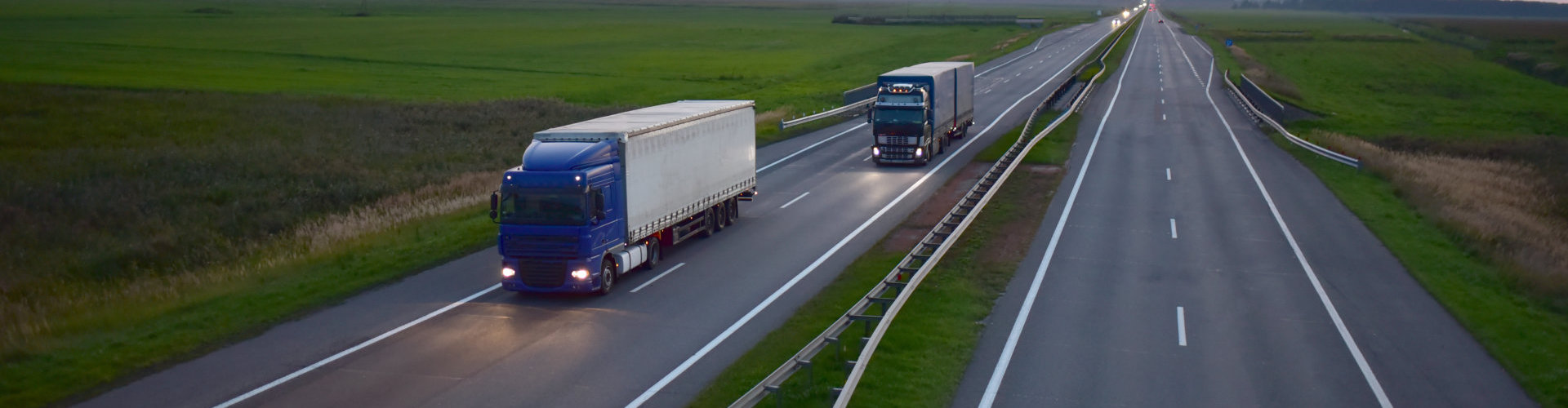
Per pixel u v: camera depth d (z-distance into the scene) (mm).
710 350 18625
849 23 187250
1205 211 33375
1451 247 28531
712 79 88875
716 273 25000
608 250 23078
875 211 33188
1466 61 119188
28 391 16156
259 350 18562
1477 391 16656
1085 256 26672
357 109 65625
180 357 18172
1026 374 17250
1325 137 55188
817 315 20859
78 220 33375
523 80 86562
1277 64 109562
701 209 28297
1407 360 18266
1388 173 41094
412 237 29031
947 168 42844
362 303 22141
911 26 179125
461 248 27422
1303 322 20719
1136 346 18922
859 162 45125
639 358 18125
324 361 17922
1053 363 17844
